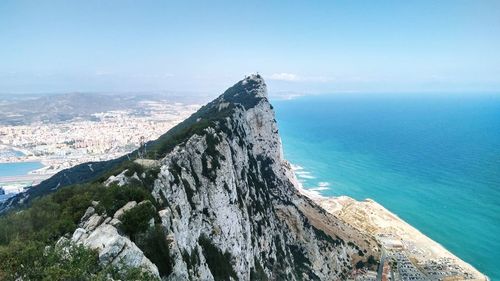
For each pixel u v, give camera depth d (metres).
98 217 55.88
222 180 109.56
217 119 144.00
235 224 108.12
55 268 37.66
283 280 127.12
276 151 199.38
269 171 185.12
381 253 188.25
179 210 79.25
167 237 58.72
